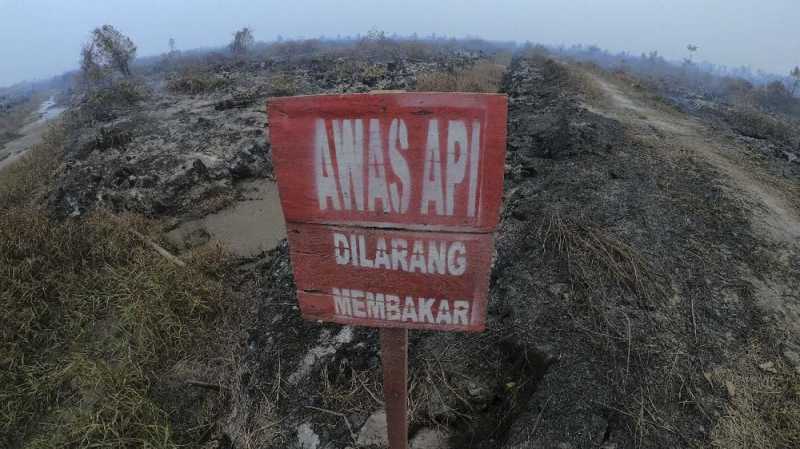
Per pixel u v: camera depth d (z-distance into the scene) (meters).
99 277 5.54
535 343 3.29
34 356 4.72
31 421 4.11
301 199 1.84
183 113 12.02
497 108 1.55
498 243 4.53
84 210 7.52
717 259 4.12
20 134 19.97
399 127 1.64
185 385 4.11
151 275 5.15
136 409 3.72
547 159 6.60
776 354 3.23
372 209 1.80
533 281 3.87
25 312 4.96
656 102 12.04
